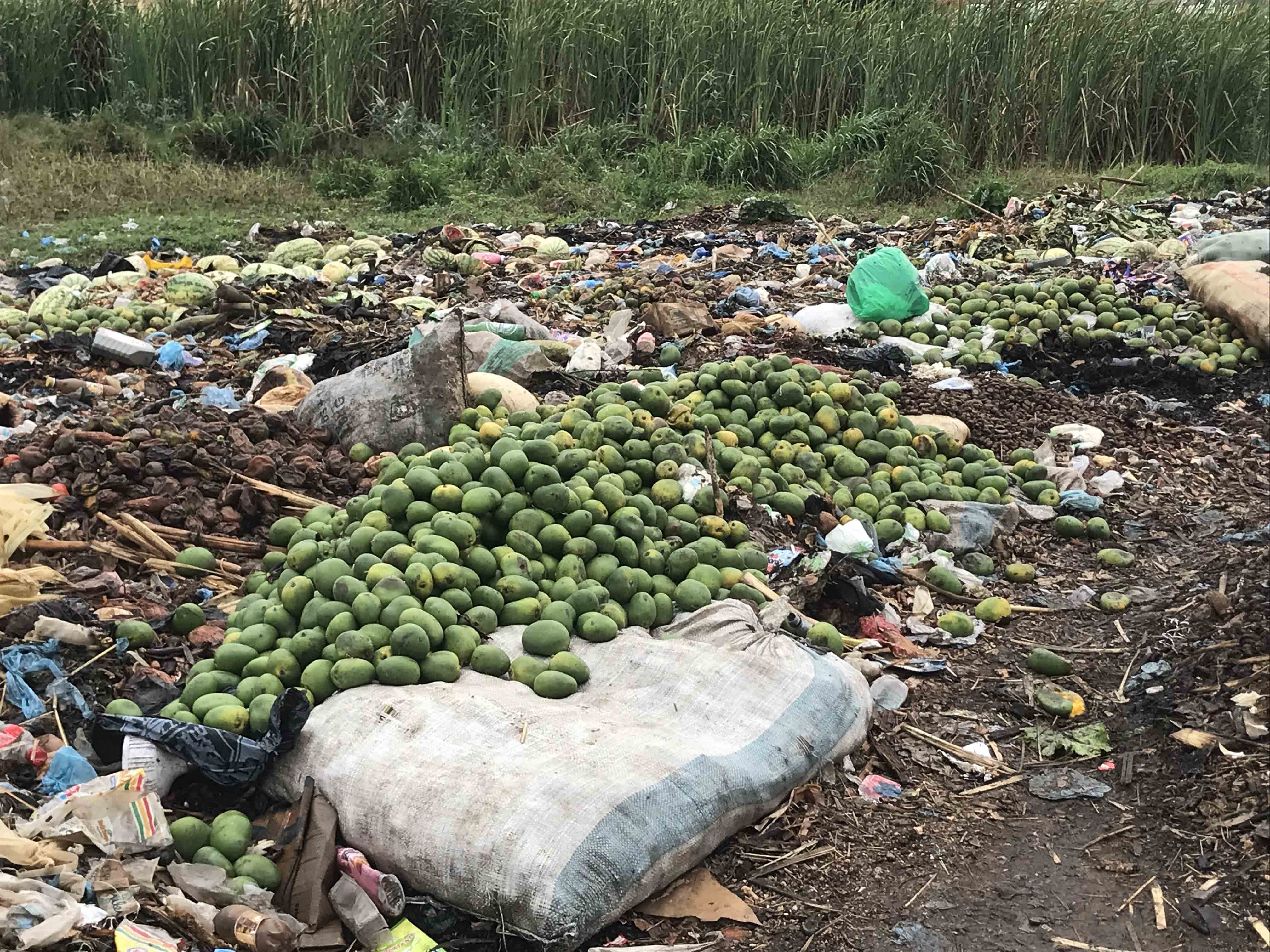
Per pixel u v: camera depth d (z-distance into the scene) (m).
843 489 7.54
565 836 4.25
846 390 8.20
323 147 19.89
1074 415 9.62
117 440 7.15
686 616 6.03
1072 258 13.97
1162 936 4.38
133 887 4.18
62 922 3.87
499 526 6.24
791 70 20.77
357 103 20.78
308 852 4.46
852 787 5.26
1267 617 5.88
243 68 20.38
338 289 12.96
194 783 4.91
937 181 18.48
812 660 5.58
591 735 4.82
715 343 10.84
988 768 5.43
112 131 19.14
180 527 6.80
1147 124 20.50
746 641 5.61
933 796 5.25
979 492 7.89
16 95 20.22
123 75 20.28
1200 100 20.11
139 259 13.60
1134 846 4.85
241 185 17.86
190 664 5.62
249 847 4.60
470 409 7.84
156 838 4.42
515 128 20.28
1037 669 6.16
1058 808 5.14
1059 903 4.58
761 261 14.42
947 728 5.74
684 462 7.09
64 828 4.32
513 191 18.45
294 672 5.27
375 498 6.37
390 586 5.50
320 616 5.43
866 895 4.64
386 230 16.34
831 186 18.98
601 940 4.36
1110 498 8.31
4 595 5.75
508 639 5.64
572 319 11.95
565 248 14.66
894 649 6.28
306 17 20.69
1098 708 5.83
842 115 21.05
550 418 7.72
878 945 4.38
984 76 20.19
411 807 4.47
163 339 11.05
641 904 4.50
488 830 4.30
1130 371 10.74
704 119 20.72
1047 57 20.09
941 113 20.30
